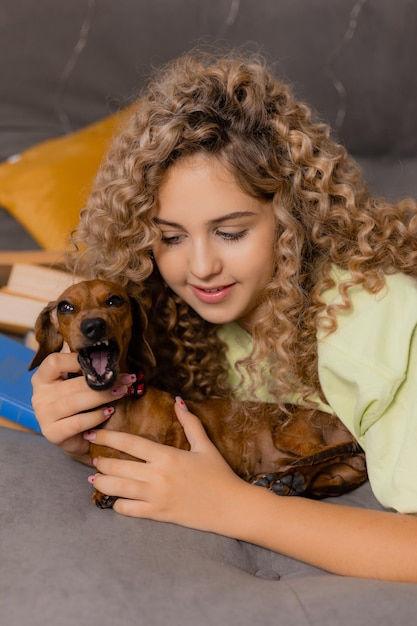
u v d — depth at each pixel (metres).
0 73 2.54
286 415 1.29
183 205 1.13
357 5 2.42
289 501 1.04
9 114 2.54
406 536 0.99
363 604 0.87
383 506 1.12
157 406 1.17
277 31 2.46
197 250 1.15
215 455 1.09
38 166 2.14
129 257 1.24
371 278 1.19
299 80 2.46
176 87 1.21
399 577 0.97
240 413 1.26
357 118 2.47
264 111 1.20
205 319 1.28
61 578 0.88
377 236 1.26
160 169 1.14
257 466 1.26
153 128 1.16
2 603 0.85
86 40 2.53
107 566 0.91
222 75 1.21
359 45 2.43
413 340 1.14
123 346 1.12
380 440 1.12
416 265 1.26
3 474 1.11
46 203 2.07
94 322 1.03
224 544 1.03
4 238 2.15
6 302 1.62
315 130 1.28
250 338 1.36
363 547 0.98
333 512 1.02
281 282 1.20
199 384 1.37
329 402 1.22
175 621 0.83
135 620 0.83
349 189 1.26
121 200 1.18
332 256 1.24
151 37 2.52
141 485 1.04
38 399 1.16
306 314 1.24
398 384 1.11
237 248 1.16
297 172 1.22
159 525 1.03
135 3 2.50
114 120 2.24
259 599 0.88
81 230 1.34
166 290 1.36
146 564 0.93
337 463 1.22
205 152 1.12
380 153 2.49
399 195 2.14
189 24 2.50
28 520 1.01
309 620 0.84
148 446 1.07
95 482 1.06
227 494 1.04
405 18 2.40
